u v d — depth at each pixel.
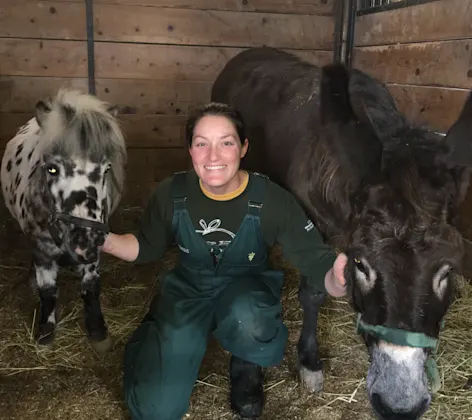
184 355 1.92
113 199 2.56
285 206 1.91
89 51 3.91
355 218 1.54
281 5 4.09
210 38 4.07
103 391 2.28
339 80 1.68
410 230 1.42
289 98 2.53
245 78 3.05
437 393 2.28
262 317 1.91
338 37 4.21
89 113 2.19
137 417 1.93
